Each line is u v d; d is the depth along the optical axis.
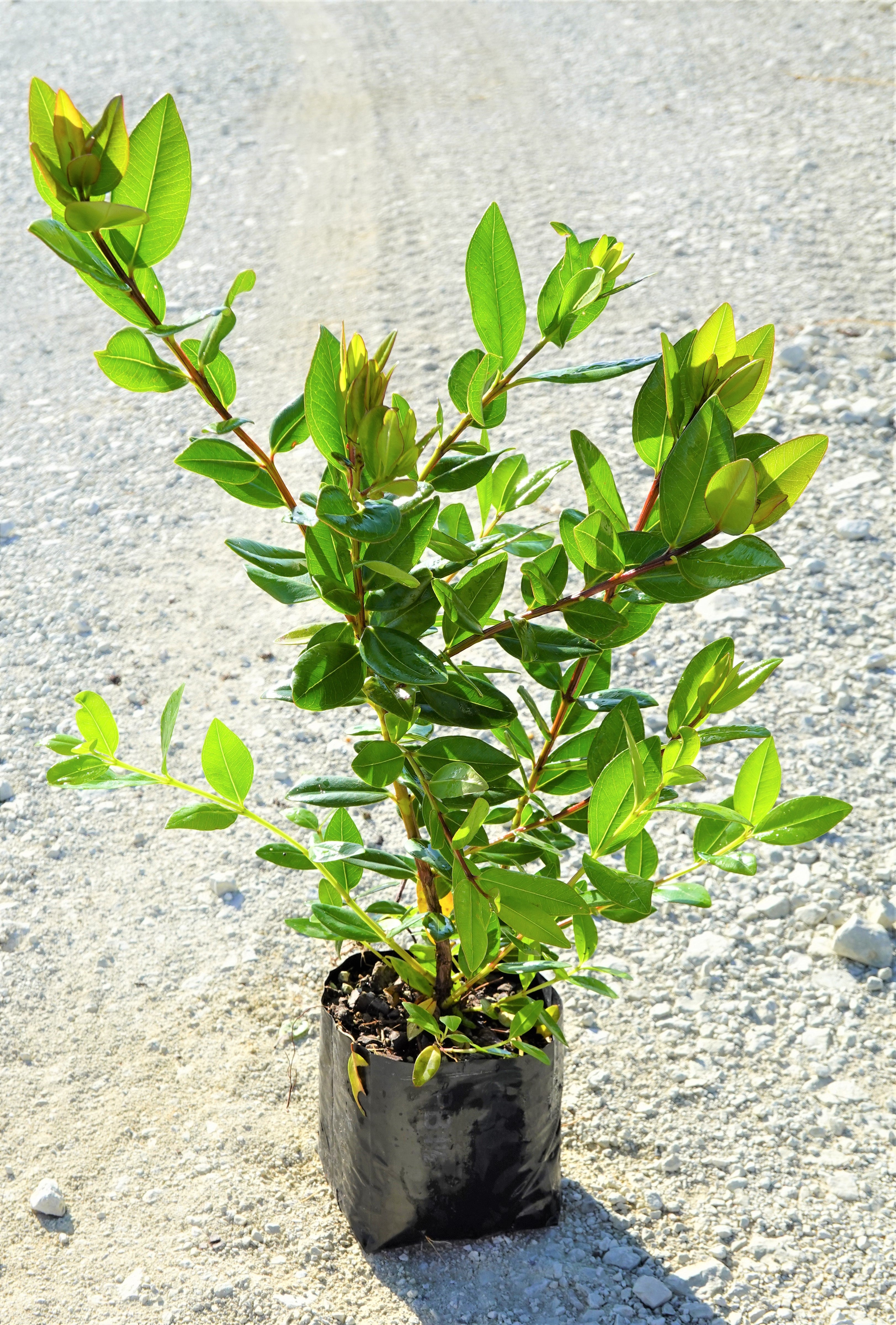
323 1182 2.33
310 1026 2.70
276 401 5.33
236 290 1.52
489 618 1.97
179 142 1.39
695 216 6.53
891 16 9.13
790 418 4.87
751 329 5.40
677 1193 2.33
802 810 1.83
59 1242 2.20
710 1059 2.62
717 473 1.42
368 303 6.05
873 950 2.84
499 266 1.65
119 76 9.39
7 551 4.49
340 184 7.51
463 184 7.29
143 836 3.26
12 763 3.47
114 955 2.88
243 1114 2.49
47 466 5.06
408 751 1.75
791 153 7.14
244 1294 2.09
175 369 1.57
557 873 1.94
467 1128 2.06
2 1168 2.35
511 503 2.04
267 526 4.64
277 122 8.58
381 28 10.45
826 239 6.14
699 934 2.95
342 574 1.59
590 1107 2.52
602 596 1.93
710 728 1.74
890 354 5.18
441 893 2.04
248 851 3.21
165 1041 2.66
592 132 7.89
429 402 5.11
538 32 10.02
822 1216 2.28
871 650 3.85
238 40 10.23
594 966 2.01
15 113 8.88
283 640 1.76
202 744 3.56
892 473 4.62
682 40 9.40
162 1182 2.33
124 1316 2.05
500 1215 2.17
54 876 3.10
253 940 2.93
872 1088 2.56
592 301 1.63
